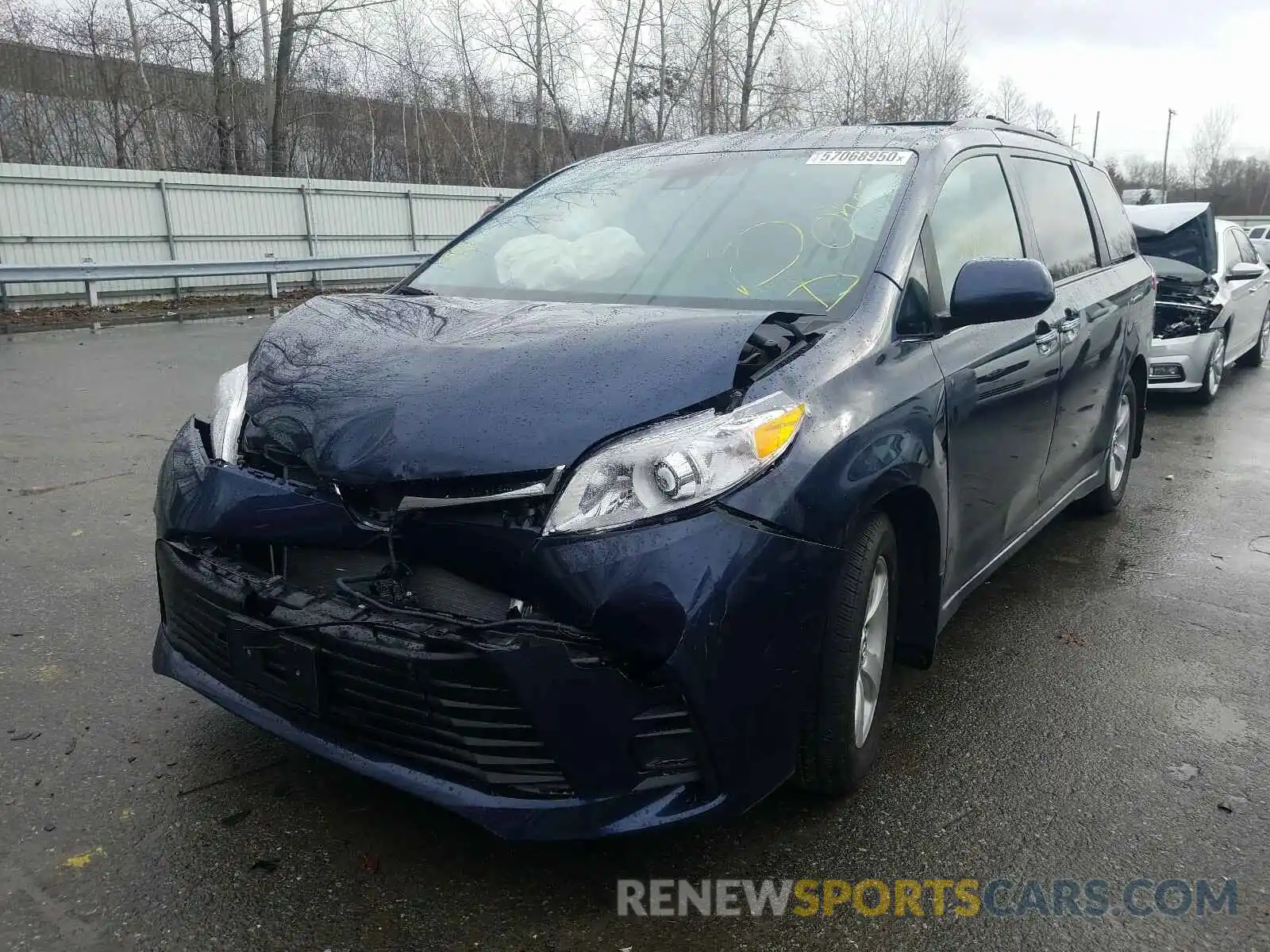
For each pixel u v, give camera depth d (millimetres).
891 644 2928
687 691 2176
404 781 2260
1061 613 4316
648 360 2396
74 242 17172
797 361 2551
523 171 28219
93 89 26234
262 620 2369
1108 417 5059
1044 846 2652
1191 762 3100
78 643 3664
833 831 2684
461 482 2211
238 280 19312
